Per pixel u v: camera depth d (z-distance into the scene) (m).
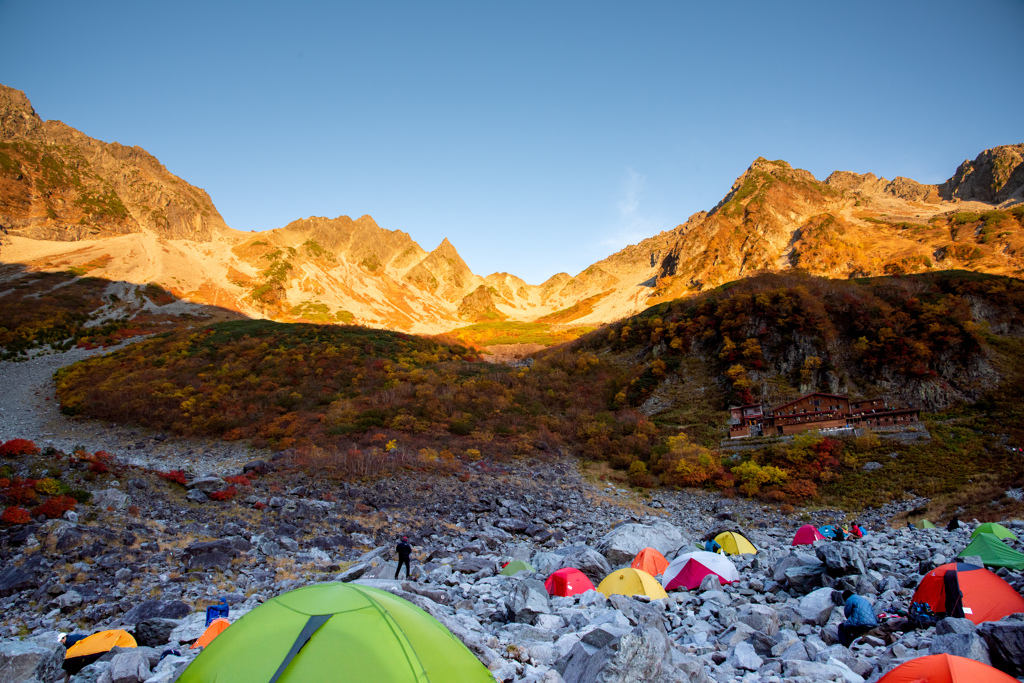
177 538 20.80
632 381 74.81
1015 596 10.05
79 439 52.31
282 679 5.06
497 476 46.78
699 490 47.28
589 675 6.93
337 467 41.34
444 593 14.00
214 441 51.69
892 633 9.87
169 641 11.10
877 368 61.25
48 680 8.53
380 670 5.18
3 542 16.91
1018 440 44.91
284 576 18.56
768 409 61.41
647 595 14.55
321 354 80.50
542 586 15.09
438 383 72.44
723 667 8.77
